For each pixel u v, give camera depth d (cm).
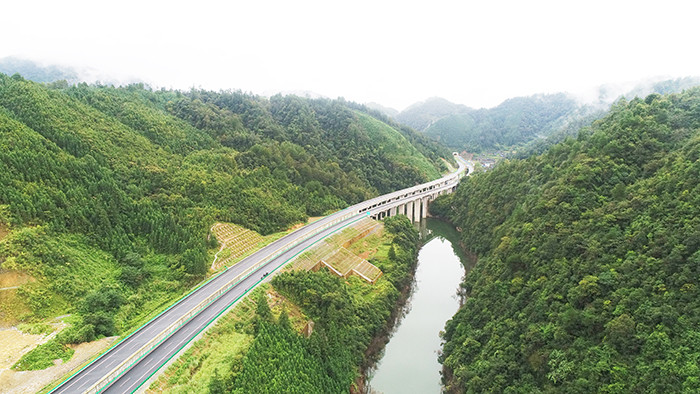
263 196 13425
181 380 5794
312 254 10856
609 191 8444
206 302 7856
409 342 9350
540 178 11806
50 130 10712
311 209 14925
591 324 5966
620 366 5216
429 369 8406
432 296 11644
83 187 9394
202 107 19438
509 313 7681
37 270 7181
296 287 8644
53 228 8119
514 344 6906
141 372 5881
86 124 12244
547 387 5778
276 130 19900
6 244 7131
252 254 10700
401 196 19300
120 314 7488
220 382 5669
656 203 6944
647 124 9569
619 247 6725
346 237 12756
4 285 6788
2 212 7519
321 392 6444
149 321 7338
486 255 11619
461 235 15825
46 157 9231
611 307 5925
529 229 8969
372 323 9044
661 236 6209
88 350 6438
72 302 7250
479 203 15188
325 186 16862
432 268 13675
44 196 8388
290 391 6025
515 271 8569
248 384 5772
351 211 15800
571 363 5722
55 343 6312
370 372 8225
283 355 6556
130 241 9206
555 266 7456
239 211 12119
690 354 4719
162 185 11419
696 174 6781
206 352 6406
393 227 14575
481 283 9506
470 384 6725
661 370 4794
